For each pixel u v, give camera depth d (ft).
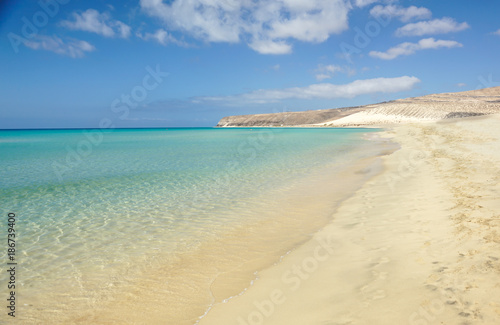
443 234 17.39
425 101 447.83
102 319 12.61
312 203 30.07
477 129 100.22
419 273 13.35
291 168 52.39
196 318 12.56
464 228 17.51
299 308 12.42
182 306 13.47
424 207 23.73
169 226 24.20
